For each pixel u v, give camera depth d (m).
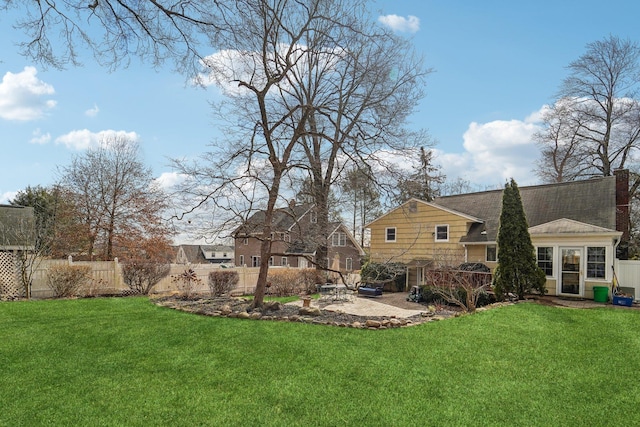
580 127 27.09
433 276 13.92
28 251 14.55
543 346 6.65
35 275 14.34
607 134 25.94
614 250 13.52
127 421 3.83
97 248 24.05
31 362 5.56
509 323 8.39
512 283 12.63
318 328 7.82
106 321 8.38
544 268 14.36
